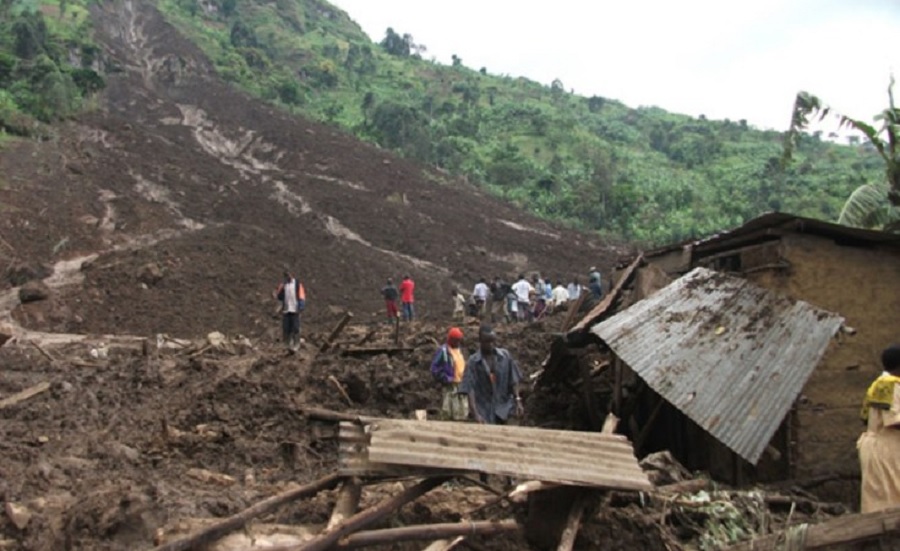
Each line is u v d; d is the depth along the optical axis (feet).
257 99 227.20
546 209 173.68
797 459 26.68
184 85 236.22
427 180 173.47
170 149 160.15
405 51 388.98
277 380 37.88
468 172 192.65
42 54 175.01
